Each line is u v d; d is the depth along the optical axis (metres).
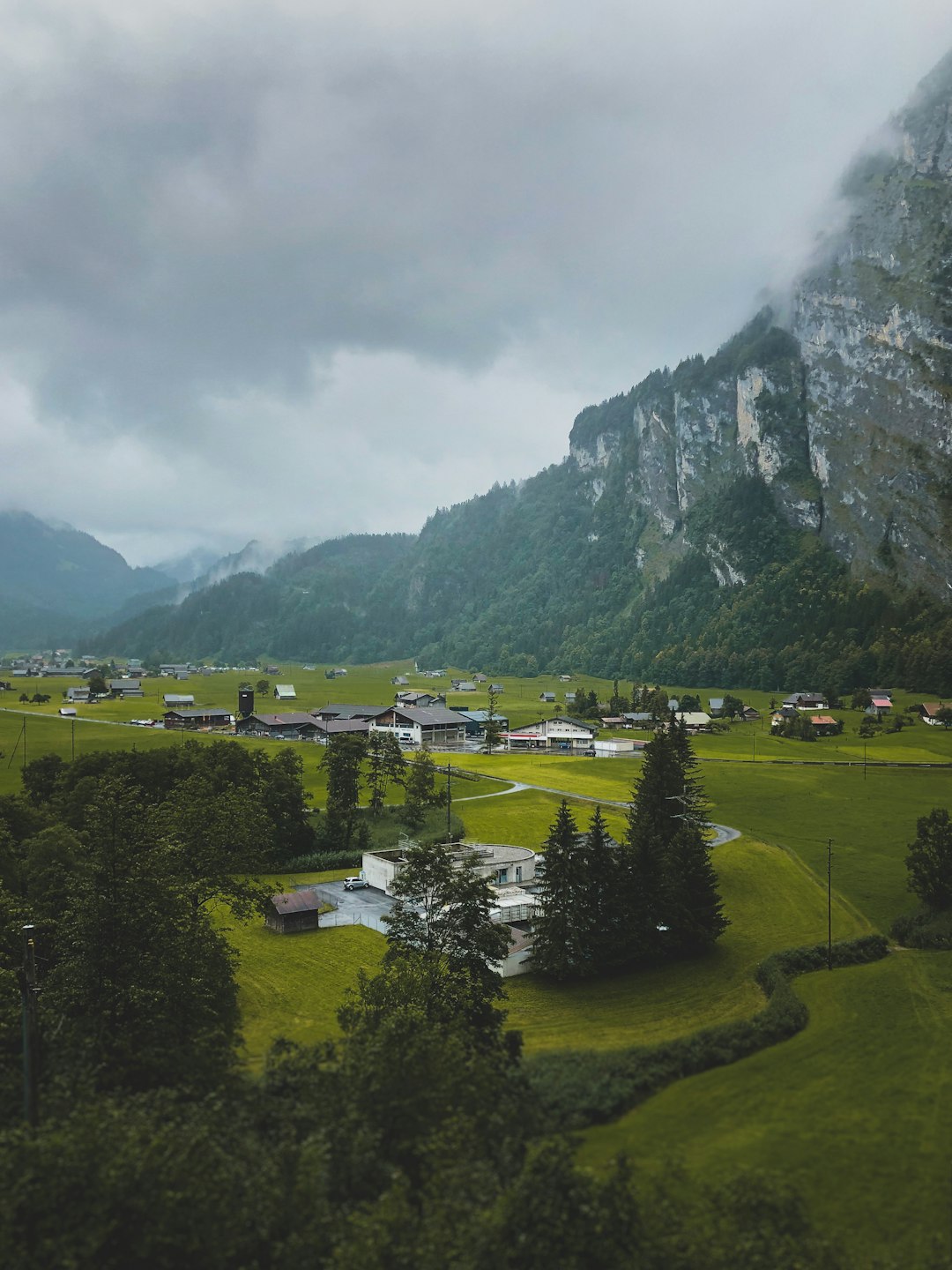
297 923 88.81
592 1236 26.83
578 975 78.38
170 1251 26.62
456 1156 31.38
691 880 84.38
